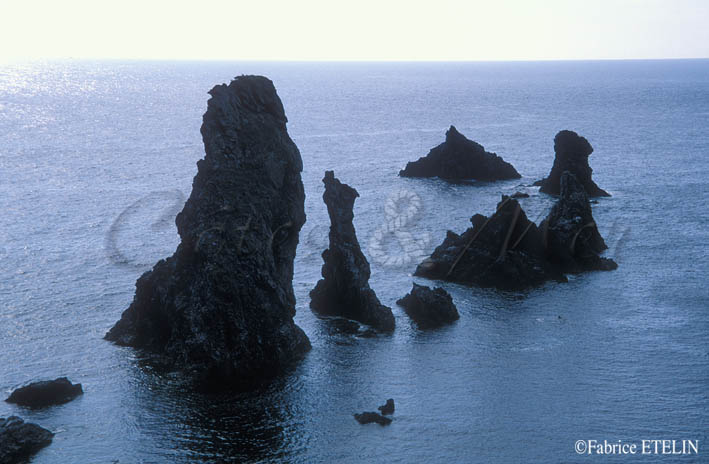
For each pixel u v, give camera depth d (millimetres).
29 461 54156
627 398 63906
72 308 83625
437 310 80562
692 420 60312
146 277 74250
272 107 76438
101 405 61875
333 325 79062
